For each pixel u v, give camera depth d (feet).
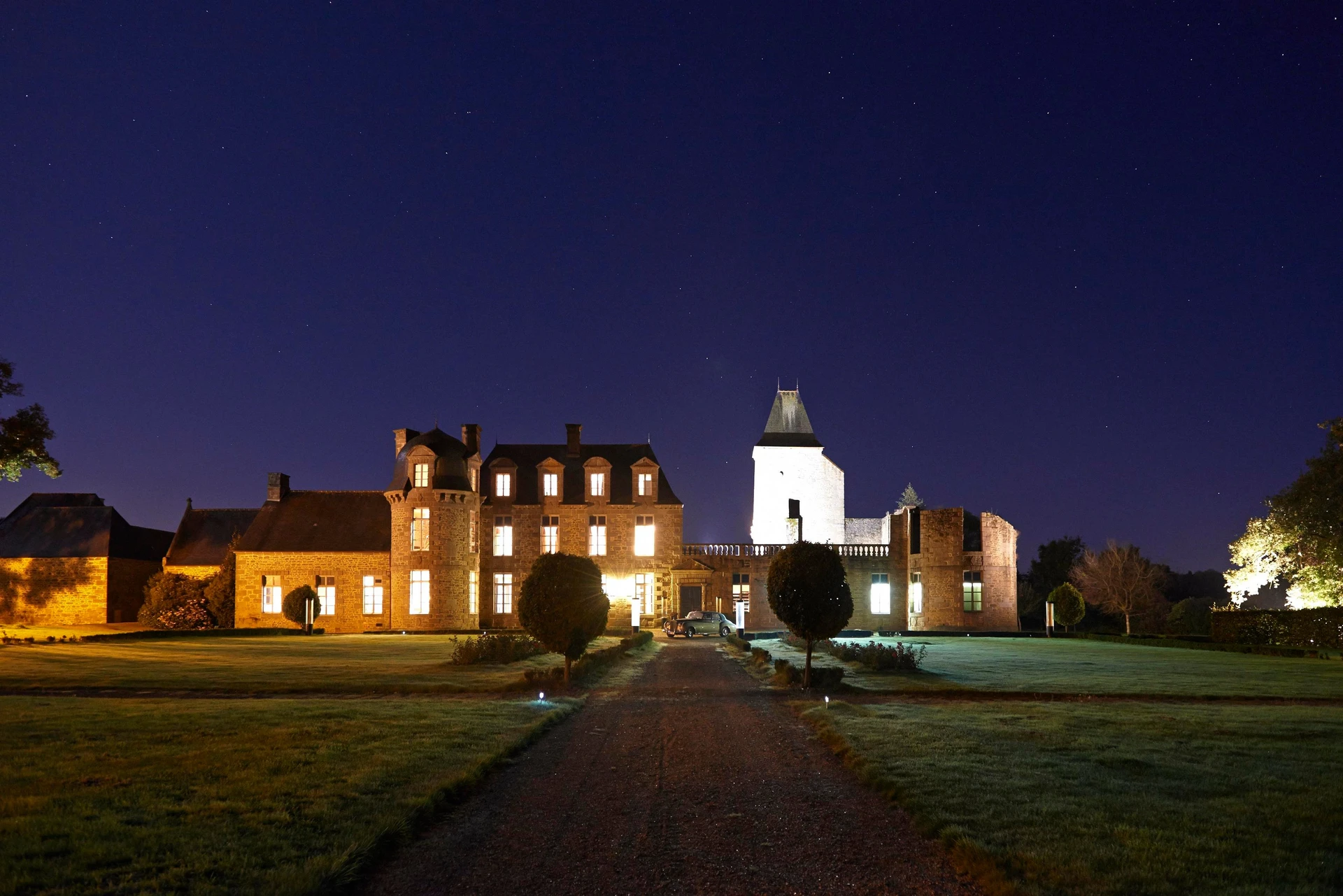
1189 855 26.37
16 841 27.04
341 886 24.39
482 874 26.05
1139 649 119.03
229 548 168.25
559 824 31.22
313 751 40.45
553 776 38.58
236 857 25.86
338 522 169.78
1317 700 61.87
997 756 40.06
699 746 45.80
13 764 37.65
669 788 36.42
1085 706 57.41
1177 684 71.05
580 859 27.45
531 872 26.32
